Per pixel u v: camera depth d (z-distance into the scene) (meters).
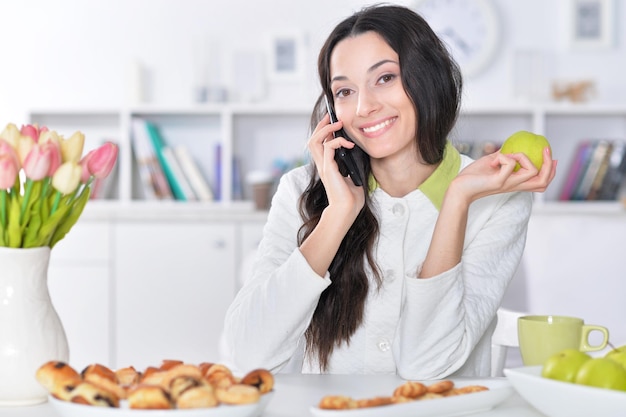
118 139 4.75
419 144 1.73
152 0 4.76
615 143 4.50
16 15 4.76
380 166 1.79
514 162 1.53
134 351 4.30
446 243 1.53
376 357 1.73
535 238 4.18
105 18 4.77
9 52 4.76
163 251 4.29
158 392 1.03
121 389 1.12
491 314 1.62
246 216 4.28
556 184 4.65
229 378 1.12
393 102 1.67
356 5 4.69
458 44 4.66
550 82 4.65
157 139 4.56
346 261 1.72
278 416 1.15
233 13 4.76
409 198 1.78
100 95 4.77
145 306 4.29
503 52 4.68
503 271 1.70
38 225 1.27
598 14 4.65
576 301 4.17
